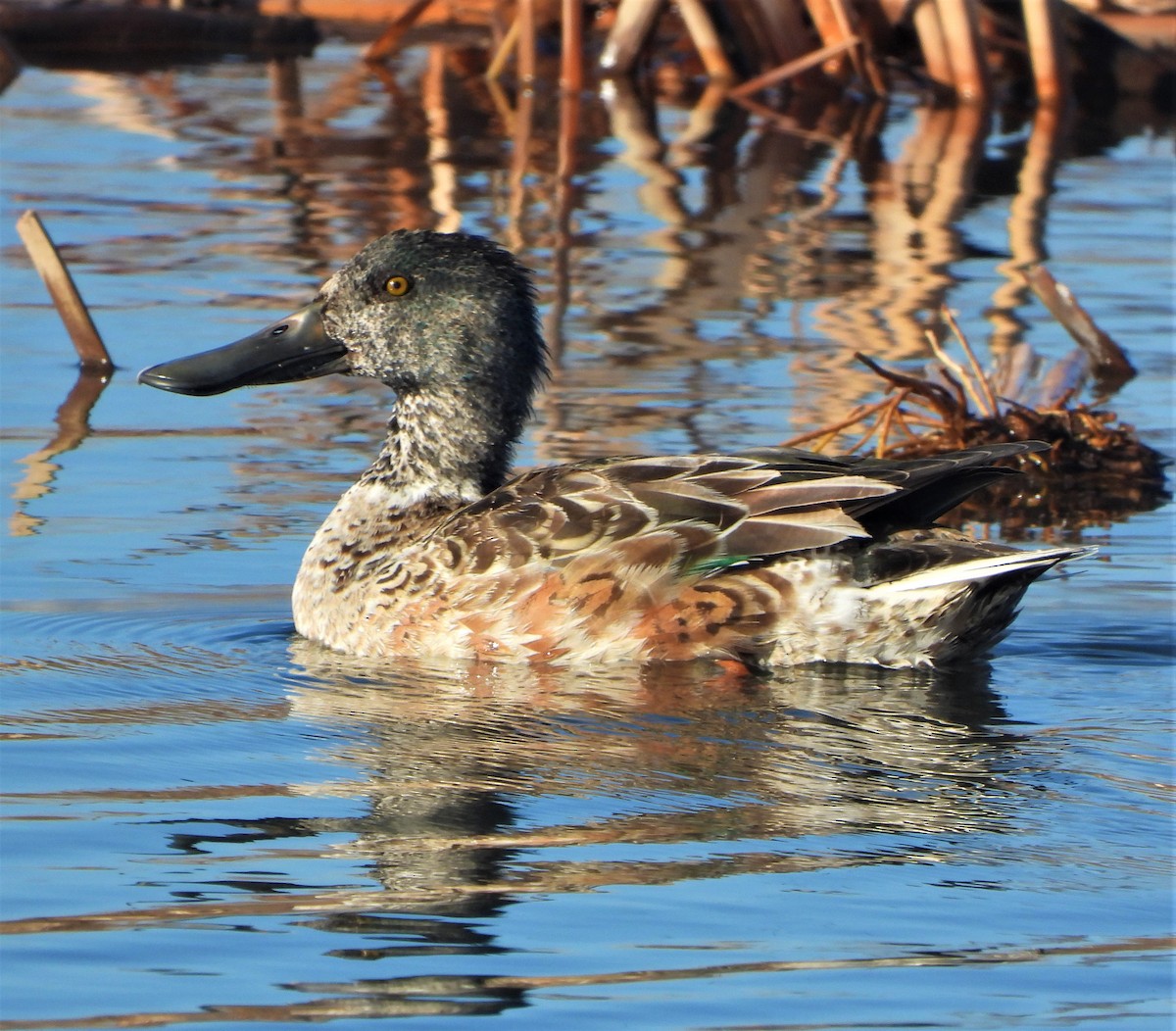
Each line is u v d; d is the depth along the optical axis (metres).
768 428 15.14
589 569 11.10
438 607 11.34
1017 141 26.33
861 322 18.17
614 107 27.62
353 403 16.56
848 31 27.88
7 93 27.52
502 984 7.04
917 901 7.80
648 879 7.98
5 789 8.89
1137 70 28.81
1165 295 19.17
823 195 23.14
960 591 10.84
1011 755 9.59
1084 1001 6.99
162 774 9.16
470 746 9.67
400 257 12.60
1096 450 15.25
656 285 19.20
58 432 15.19
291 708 10.27
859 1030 6.73
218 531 13.16
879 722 10.09
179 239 20.38
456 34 31.72
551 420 15.23
